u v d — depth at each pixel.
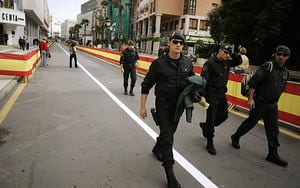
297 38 20.91
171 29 59.25
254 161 4.52
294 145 5.45
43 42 17.17
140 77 15.15
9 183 3.42
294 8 19.66
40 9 73.81
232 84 8.62
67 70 15.91
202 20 53.34
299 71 21.22
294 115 6.70
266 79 4.40
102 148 4.62
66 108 7.07
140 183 3.57
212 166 4.21
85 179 3.60
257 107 4.55
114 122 6.07
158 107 3.61
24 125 5.57
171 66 3.48
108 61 25.91
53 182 3.49
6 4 43.28
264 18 19.88
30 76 12.44
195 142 5.17
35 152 4.33
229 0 23.69
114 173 3.80
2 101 7.53
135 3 77.25
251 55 26.78
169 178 3.47
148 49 61.97
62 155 4.27
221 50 4.54
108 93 9.43
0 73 10.52
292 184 3.84
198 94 3.52
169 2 54.81
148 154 4.48
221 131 5.99
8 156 4.15
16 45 44.28
